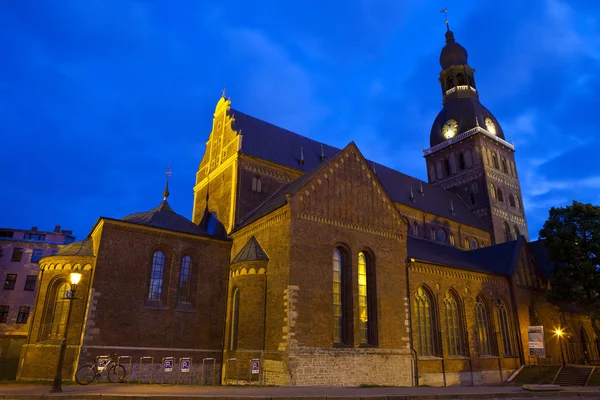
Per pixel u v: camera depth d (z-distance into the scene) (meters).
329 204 33.72
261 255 32.84
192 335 33.25
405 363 34.03
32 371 29.19
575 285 44.59
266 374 29.19
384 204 37.59
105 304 30.19
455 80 75.75
